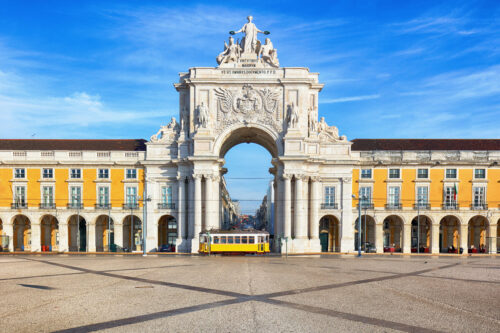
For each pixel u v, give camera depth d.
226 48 29.14
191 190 28.12
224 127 28.30
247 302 9.81
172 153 29.31
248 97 28.28
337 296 10.68
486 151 29.14
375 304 9.77
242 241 25.05
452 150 29.34
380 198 29.33
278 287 11.95
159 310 8.99
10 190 29.58
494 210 28.78
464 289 12.15
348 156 29.22
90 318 8.34
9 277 14.20
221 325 7.82
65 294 10.87
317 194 28.56
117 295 10.69
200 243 25.72
